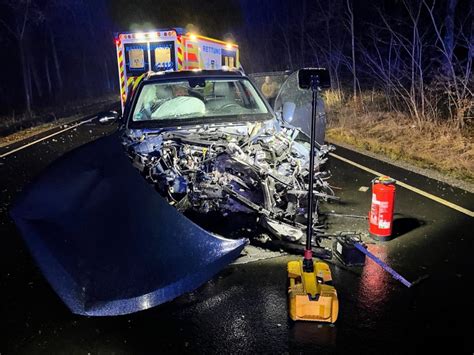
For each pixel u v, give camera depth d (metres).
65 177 3.82
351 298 3.67
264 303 3.63
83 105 28.39
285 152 4.93
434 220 5.36
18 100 30.98
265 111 5.65
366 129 12.55
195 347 3.10
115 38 12.38
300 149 5.15
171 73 6.22
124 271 3.26
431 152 9.12
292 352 3.01
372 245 4.71
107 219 3.47
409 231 5.05
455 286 3.82
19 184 7.84
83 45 39.06
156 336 3.25
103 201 3.57
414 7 16.41
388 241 4.80
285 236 4.29
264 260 4.32
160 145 4.78
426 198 6.24
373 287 3.84
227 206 4.40
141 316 3.51
